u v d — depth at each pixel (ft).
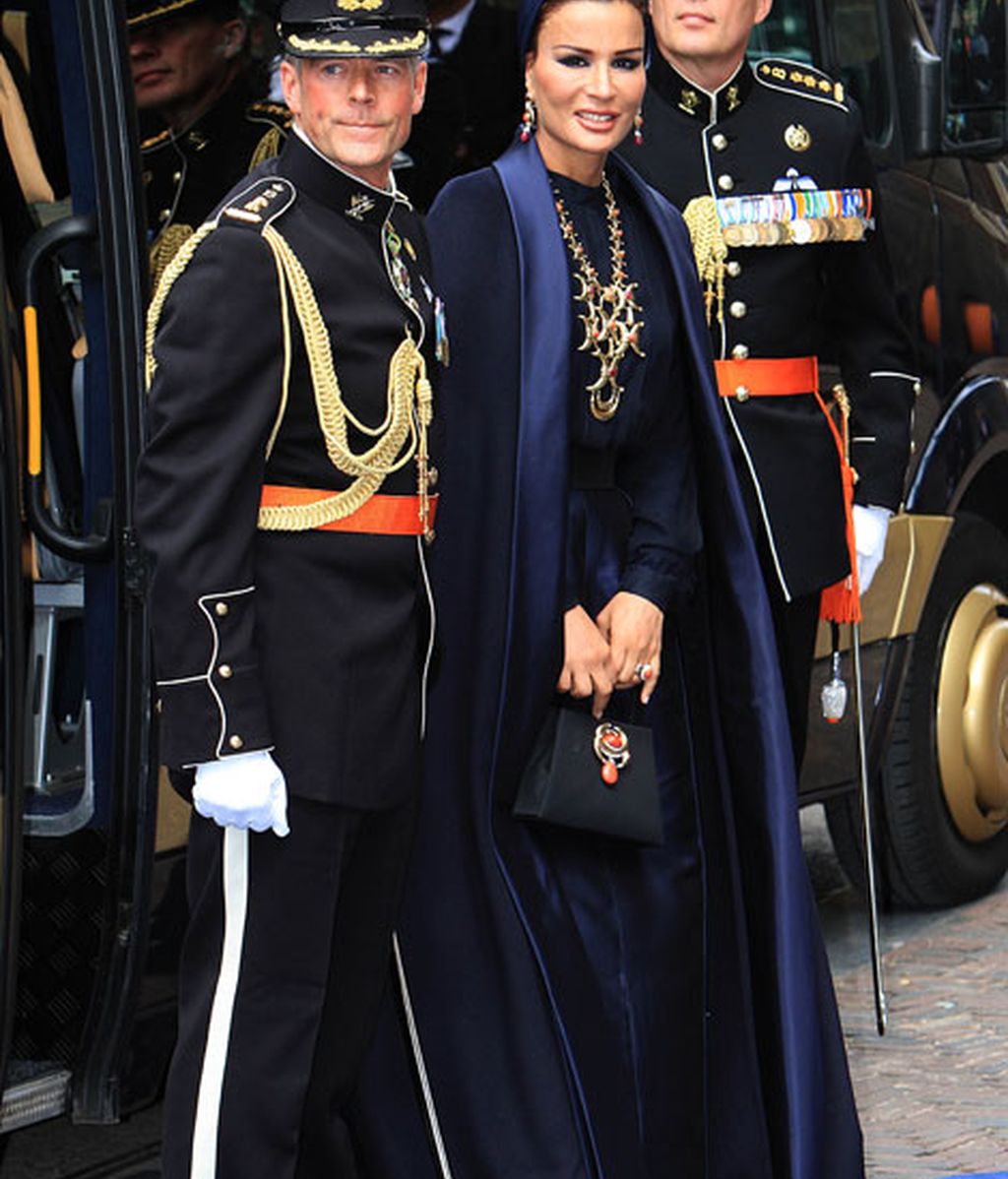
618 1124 17.67
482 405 17.30
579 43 17.17
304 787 15.42
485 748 17.35
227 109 18.45
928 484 26.09
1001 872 28.55
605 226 17.78
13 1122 17.51
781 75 20.47
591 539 17.74
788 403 20.38
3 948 16.65
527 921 17.46
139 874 17.60
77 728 18.79
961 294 26.58
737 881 18.31
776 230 20.02
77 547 17.34
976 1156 20.98
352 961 16.33
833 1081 18.21
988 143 25.30
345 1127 16.72
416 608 16.26
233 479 15.03
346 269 15.48
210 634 15.03
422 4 15.65
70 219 17.26
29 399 17.31
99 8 17.12
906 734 26.91
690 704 18.35
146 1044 17.98
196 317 15.02
